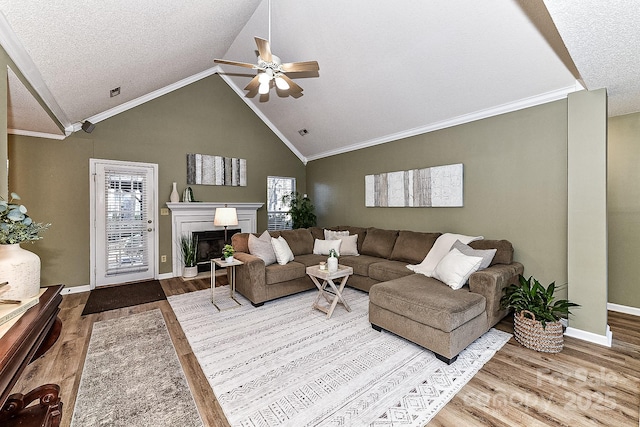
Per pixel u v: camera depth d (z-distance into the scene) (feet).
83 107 11.97
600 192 8.28
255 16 12.05
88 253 13.76
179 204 15.61
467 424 5.24
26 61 7.17
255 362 7.29
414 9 9.04
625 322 9.80
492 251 9.77
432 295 8.09
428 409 5.62
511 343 8.28
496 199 11.28
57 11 5.96
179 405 5.75
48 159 12.85
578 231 8.66
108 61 9.16
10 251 4.62
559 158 9.64
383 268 11.96
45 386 4.15
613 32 5.38
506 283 9.02
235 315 10.38
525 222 10.48
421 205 13.85
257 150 19.47
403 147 14.94
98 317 10.25
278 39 12.60
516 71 9.51
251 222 18.93
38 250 12.66
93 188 13.89
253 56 14.58
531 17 7.88
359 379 6.59
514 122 10.75
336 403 5.81
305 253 15.21
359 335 8.78
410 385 6.37
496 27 8.54
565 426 5.18
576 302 8.69
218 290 13.52
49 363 7.22
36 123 11.09
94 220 13.94
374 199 16.33
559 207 9.68
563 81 9.12
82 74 9.18
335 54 12.09
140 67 10.94
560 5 4.72
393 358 7.47
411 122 13.93
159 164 15.69
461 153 12.44
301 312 10.67
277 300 12.03
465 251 9.90
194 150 16.85
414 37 9.88
